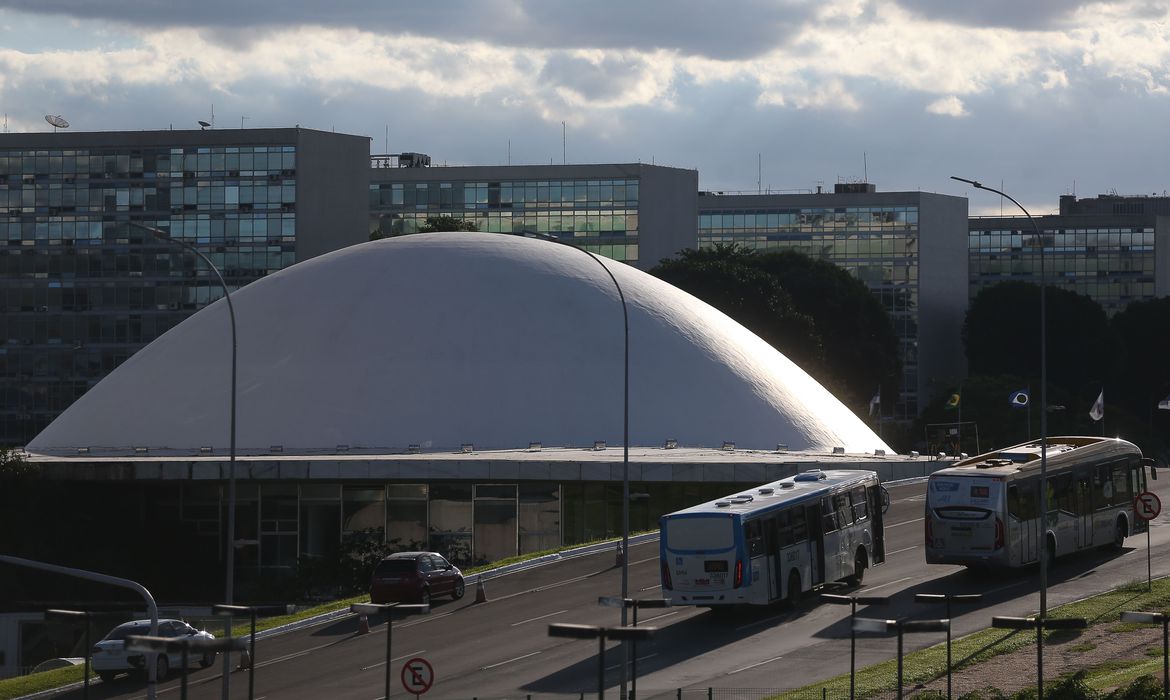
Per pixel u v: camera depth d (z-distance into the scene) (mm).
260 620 49844
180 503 65562
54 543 63969
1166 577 47250
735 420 77875
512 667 39125
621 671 34812
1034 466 49875
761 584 43562
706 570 43031
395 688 37094
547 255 86062
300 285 82688
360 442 72375
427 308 79375
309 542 65438
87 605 43750
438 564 50625
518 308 80125
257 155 129000
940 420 128250
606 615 46125
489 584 54000
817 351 123000
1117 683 32750
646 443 74875
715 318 88000
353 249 87250
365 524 65562
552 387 76062
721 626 43344
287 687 38406
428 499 65500
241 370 77188
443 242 86125
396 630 45938
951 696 32781
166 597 64562
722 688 35031
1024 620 31703
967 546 47812
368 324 78500
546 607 48219
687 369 79625
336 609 50469
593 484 65875
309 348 77562
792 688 34750
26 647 61969
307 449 71938
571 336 79125
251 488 65438
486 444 72875
